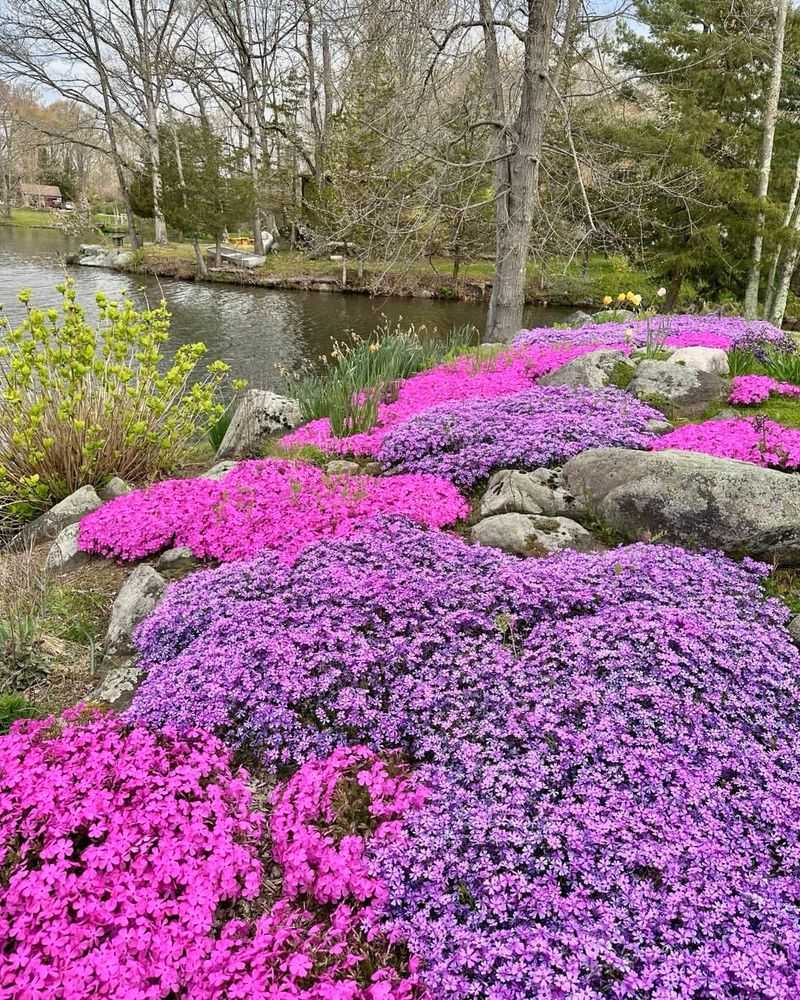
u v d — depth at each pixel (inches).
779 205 861.2
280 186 1701.5
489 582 193.2
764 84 972.6
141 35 1630.2
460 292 1334.9
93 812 131.9
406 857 121.8
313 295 1312.7
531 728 144.6
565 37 634.2
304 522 249.1
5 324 321.7
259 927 114.3
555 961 102.1
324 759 149.3
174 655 186.1
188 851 126.5
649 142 858.8
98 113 1951.3
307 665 165.3
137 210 1610.5
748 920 108.6
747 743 140.3
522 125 603.8
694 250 903.1
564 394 351.3
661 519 228.1
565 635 168.7
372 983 108.7
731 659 158.9
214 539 245.4
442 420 321.7
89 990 103.8
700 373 360.5
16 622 201.2
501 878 114.7
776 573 210.2
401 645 170.2
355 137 1070.4
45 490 315.9
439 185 600.4
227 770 147.6
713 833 120.9
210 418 377.4
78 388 322.0
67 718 165.2
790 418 332.2
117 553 249.9
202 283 1375.5
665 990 98.3
